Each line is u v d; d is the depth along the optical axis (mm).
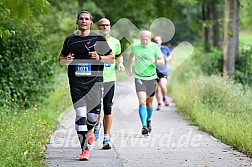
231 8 39812
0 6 23266
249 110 27438
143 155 19516
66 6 53688
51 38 50938
